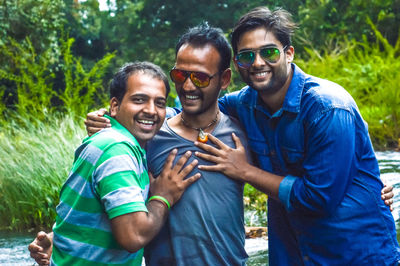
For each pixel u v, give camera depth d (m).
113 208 2.16
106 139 2.28
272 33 2.48
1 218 5.59
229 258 2.57
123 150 2.25
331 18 16.86
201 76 2.46
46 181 5.55
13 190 5.62
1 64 12.05
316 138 2.44
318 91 2.48
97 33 31.31
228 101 2.84
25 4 12.51
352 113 2.46
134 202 2.17
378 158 6.89
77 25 28.42
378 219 2.53
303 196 2.47
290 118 2.54
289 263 2.80
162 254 2.56
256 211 5.24
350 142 2.43
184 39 2.53
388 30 15.77
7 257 4.14
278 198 2.55
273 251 2.84
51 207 5.41
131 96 2.40
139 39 27.88
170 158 2.53
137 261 2.39
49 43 13.02
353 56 12.34
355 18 16.55
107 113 2.55
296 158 2.57
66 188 2.35
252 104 2.67
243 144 2.69
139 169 2.34
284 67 2.52
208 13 24.67
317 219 2.54
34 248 2.58
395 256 2.54
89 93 9.73
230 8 24.41
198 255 2.51
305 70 12.49
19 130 7.73
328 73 11.83
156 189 2.48
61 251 2.30
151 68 2.47
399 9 16.03
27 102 9.10
